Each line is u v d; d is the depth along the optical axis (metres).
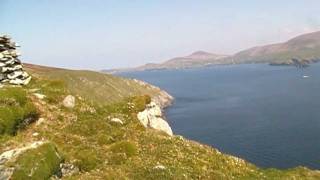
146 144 34.59
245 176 33.66
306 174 39.66
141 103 44.56
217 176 30.88
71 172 27.39
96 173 27.47
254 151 114.56
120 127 37.47
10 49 39.34
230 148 120.12
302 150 112.12
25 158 24.34
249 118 176.38
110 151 31.55
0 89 33.25
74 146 30.95
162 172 28.44
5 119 30.09
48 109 35.72
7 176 23.33
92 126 35.22
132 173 28.12
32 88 38.94
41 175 24.17
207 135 143.75
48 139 31.09
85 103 40.28
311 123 152.88
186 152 34.59
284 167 97.19
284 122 159.62
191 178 29.02
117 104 43.72
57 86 41.94
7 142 28.72
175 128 162.50
